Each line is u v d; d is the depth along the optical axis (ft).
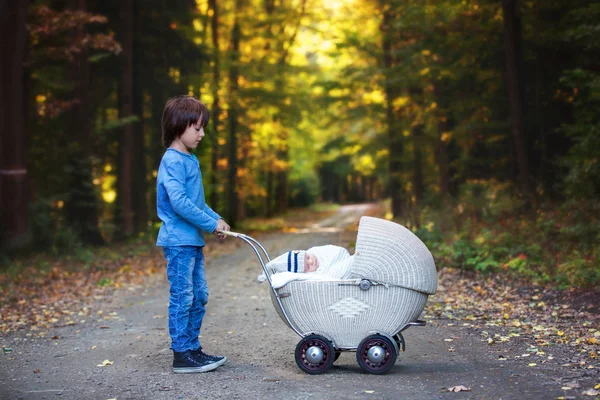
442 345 17.70
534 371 14.23
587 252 30.91
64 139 64.80
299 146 145.48
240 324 22.18
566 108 49.96
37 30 51.34
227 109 98.84
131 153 70.03
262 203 159.33
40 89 65.57
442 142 67.97
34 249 50.44
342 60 107.04
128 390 13.71
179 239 15.05
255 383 13.93
